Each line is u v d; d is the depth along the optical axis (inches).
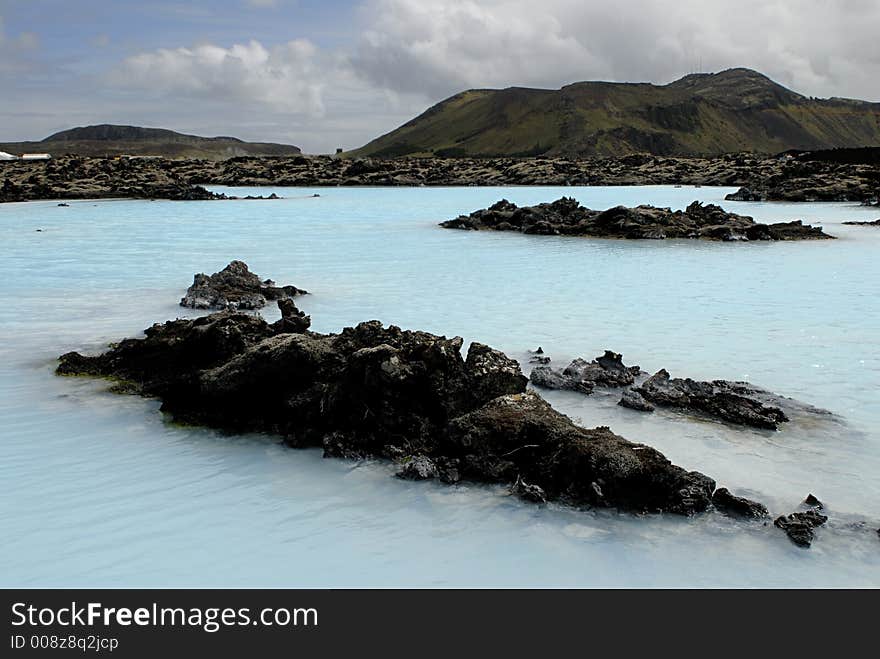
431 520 349.1
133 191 2861.7
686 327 708.7
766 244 1417.3
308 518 349.4
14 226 1775.3
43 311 799.1
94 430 461.1
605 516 352.2
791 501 362.6
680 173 3806.6
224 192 3270.2
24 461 410.6
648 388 510.6
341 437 430.9
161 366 555.8
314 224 1860.2
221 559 311.3
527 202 2605.8
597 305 816.9
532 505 363.6
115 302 853.2
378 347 456.1
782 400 500.7
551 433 394.9
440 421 442.6
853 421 462.6
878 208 2250.2
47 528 334.0
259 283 908.6
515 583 298.4
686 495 354.9
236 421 468.4
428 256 1252.5
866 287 930.7
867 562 311.1
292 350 468.8
